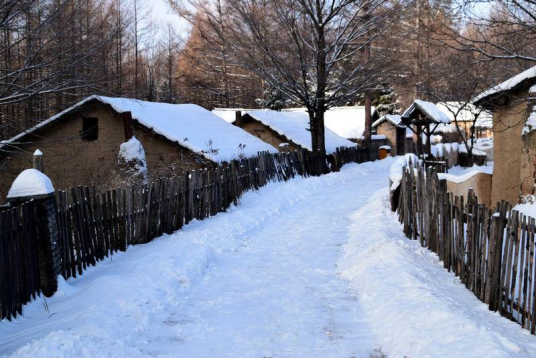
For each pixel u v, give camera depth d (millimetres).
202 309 6840
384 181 22328
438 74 12367
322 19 24125
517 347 4730
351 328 6012
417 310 5902
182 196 11625
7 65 13180
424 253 8836
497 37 9203
